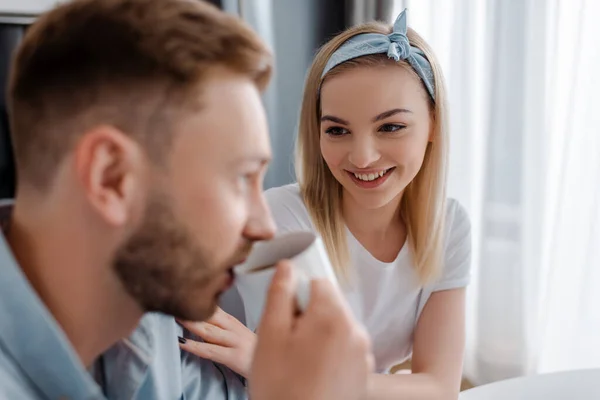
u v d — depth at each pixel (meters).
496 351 2.02
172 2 0.46
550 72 1.71
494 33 1.82
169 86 0.44
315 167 1.20
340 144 1.08
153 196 0.45
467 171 2.04
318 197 1.21
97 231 0.46
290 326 0.53
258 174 0.51
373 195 1.11
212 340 0.85
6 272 0.46
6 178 1.84
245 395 0.88
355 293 1.21
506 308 1.96
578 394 0.98
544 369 1.89
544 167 1.77
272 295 0.53
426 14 2.16
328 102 1.06
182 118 0.45
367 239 1.22
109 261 0.47
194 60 0.44
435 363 1.12
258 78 0.50
